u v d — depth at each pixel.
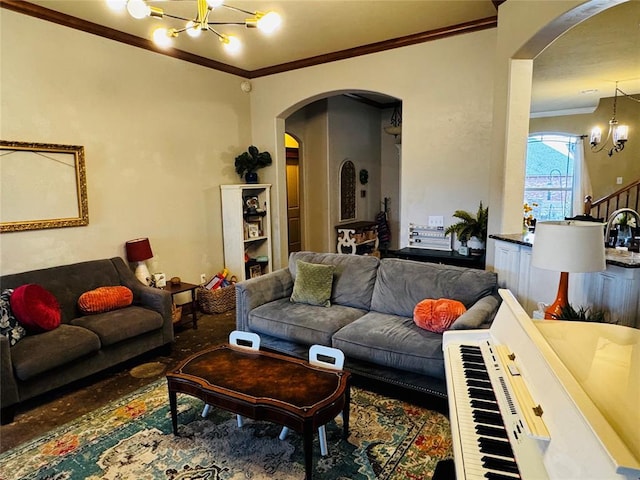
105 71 3.85
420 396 2.79
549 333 1.58
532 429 1.04
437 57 4.09
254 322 3.39
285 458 2.22
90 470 2.14
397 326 2.99
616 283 2.34
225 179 5.22
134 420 2.59
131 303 3.65
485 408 1.46
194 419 2.60
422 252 4.24
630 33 3.83
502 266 3.31
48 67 3.44
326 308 3.46
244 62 4.98
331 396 2.04
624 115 6.96
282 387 2.13
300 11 3.52
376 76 4.48
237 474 2.10
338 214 7.02
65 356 2.79
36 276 3.27
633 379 1.17
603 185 7.41
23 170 3.31
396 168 8.12
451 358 1.88
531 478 1.05
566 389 1.02
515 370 1.41
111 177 3.96
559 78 5.52
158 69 4.33
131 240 4.18
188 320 4.55
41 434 2.46
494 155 3.45
